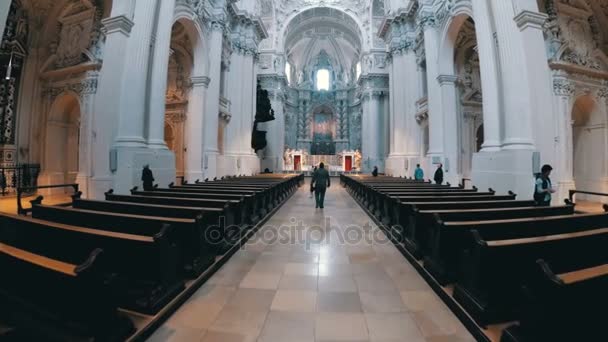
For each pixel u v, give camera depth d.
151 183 6.92
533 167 6.43
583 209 8.09
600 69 9.40
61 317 1.99
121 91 7.51
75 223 3.42
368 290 3.11
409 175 15.15
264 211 6.82
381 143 24.42
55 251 2.81
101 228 3.29
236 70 16.38
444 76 11.73
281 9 25.95
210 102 12.55
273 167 25.17
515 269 2.38
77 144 11.39
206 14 12.06
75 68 9.72
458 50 12.70
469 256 2.54
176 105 13.09
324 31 30.58
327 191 14.73
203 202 4.46
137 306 2.41
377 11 24.19
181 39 12.30
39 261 2.05
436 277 3.14
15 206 7.83
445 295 2.82
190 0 10.72
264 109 20.19
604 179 9.77
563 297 1.68
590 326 1.75
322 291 3.08
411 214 4.16
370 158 24.25
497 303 2.32
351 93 32.38
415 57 15.34
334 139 33.12
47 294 2.05
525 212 3.93
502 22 7.07
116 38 7.49
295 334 2.32
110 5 9.41
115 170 7.25
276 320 2.51
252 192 6.06
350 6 25.72
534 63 6.73
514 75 6.84
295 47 31.97
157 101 8.28
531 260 2.41
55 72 10.08
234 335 2.29
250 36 17.08
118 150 7.24
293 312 2.65
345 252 4.41
